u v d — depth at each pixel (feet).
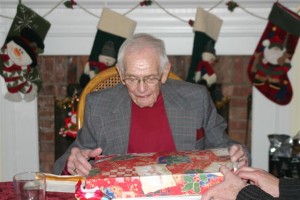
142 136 4.65
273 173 6.46
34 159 7.95
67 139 8.28
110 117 4.65
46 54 7.47
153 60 4.20
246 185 3.18
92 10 7.23
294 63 7.49
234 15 7.27
